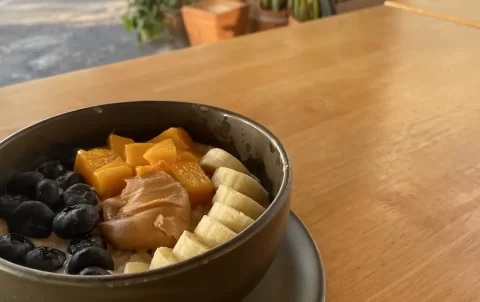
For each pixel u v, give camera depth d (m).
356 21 0.50
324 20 0.51
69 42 0.86
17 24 0.92
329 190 0.26
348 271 0.21
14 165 0.21
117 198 0.20
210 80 0.39
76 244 0.18
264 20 0.88
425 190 0.26
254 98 0.36
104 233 0.19
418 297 0.20
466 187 0.26
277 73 0.40
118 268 0.18
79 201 0.19
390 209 0.25
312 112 0.34
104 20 0.95
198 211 0.20
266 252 0.17
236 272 0.16
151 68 0.41
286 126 0.32
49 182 0.20
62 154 0.23
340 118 0.33
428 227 0.24
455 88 0.37
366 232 0.23
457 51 0.43
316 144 0.30
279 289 0.20
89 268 0.17
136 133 0.24
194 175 0.21
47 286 0.14
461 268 0.22
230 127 0.23
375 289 0.21
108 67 0.41
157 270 0.15
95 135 0.24
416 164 0.28
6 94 0.37
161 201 0.19
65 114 0.23
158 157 0.21
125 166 0.21
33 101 0.36
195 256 0.15
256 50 0.44
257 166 0.22
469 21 0.49
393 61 0.42
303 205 0.25
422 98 0.36
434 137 0.31
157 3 0.92
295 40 0.46
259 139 0.22
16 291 0.15
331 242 0.23
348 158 0.29
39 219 0.19
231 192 0.20
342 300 0.20
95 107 0.23
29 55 0.80
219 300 0.16
